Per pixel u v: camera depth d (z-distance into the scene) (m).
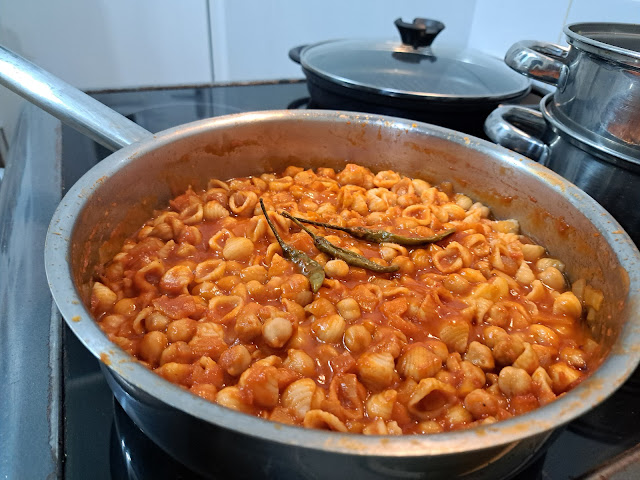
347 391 0.24
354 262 0.32
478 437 0.16
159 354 0.25
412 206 0.38
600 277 0.28
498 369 0.28
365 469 0.17
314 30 0.72
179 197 0.36
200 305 0.28
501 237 0.36
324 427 0.23
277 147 0.40
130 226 0.33
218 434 0.17
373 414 0.24
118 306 0.28
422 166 0.40
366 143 0.40
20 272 0.29
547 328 0.29
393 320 0.28
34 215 0.33
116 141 0.32
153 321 0.27
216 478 0.20
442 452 0.16
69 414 0.23
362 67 0.48
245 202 0.36
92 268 0.28
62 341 0.26
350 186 0.39
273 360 0.25
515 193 0.36
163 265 0.31
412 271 0.33
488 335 0.28
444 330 0.28
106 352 0.18
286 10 0.69
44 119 0.45
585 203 0.31
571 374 0.26
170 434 0.19
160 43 0.67
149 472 0.21
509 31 0.64
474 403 0.24
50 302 0.27
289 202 0.37
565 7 0.54
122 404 0.21
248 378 0.23
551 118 0.34
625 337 0.21
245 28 0.69
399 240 0.34
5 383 0.23
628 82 0.28
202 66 0.71
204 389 0.23
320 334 0.27
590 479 0.22
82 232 0.26
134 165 0.31
